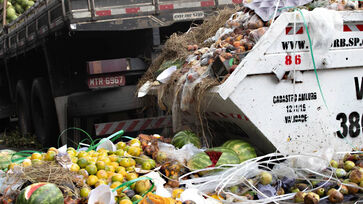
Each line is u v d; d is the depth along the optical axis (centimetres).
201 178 429
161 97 565
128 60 694
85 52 768
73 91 782
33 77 994
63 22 682
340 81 482
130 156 468
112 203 370
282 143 466
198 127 575
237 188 422
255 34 475
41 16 804
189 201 375
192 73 493
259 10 501
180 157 456
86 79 711
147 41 697
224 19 629
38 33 833
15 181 393
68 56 778
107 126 688
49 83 870
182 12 700
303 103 470
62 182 393
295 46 458
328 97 478
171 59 630
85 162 438
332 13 465
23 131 1064
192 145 472
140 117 736
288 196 410
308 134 474
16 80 1141
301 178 439
